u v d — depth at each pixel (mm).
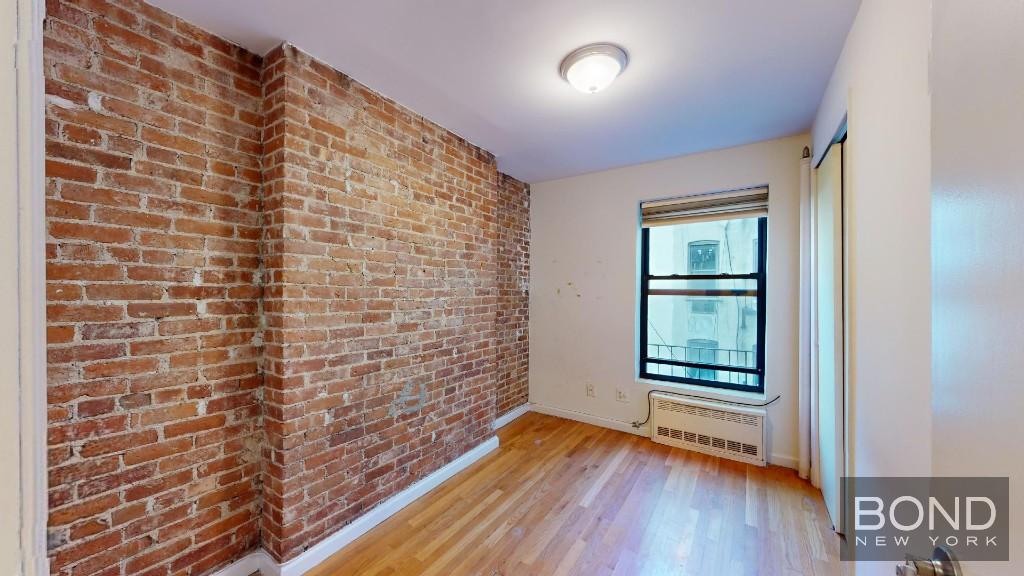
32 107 279
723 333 3006
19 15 274
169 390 1428
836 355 1920
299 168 1663
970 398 457
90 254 1259
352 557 1751
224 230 1581
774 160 2670
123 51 1328
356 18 1475
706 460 2713
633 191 3281
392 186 2105
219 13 1440
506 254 3535
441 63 1773
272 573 1613
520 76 1881
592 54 1655
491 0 1376
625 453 2832
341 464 1826
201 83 1521
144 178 1375
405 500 2145
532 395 3850
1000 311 400
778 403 2648
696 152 2939
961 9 475
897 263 1092
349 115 1874
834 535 1896
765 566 1698
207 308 1529
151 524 1382
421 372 2283
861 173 1428
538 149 2875
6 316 262
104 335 1284
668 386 3100
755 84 1944
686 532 1926
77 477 1229
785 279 2627
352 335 1881
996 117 406
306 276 1687
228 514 1583
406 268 2189
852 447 1625
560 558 1749
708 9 1424
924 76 922
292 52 1645
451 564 1710
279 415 1618
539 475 2502
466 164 2670
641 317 3357
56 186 1194
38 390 279
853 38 1490
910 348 1007
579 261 3570
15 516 264
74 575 1218
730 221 2982
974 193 447
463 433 2613
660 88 1985
